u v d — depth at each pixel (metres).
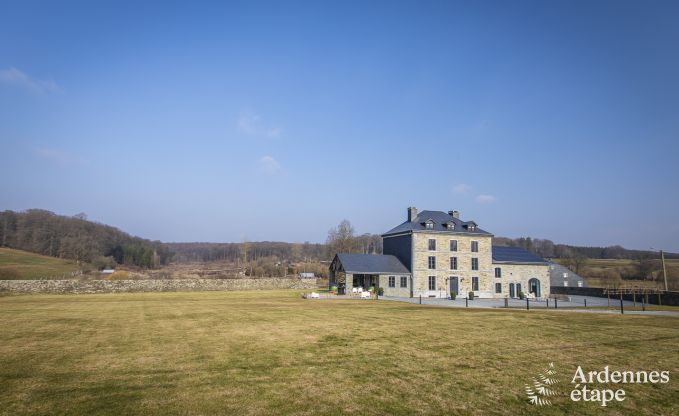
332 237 94.56
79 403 9.80
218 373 12.39
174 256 165.38
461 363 13.73
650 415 9.78
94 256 105.50
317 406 9.88
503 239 152.12
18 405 9.57
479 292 53.72
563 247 143.12
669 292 41.88
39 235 105.12
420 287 51.19
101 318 24.52
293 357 14.35
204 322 22.61
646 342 17.23
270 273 93.25
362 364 13.52
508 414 9.65
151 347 15.87
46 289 51.81
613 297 52.12
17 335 18.53
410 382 11.71
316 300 40.53
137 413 9.27
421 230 51.94
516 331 19.67
